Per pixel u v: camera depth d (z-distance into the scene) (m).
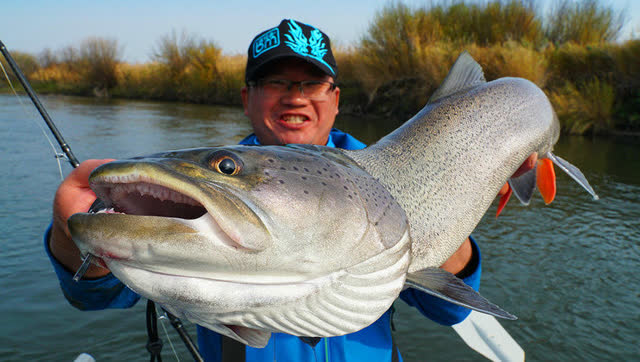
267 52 0.82
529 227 2.39
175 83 11.57
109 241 0.45
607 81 5.45
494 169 0.82
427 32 7.34
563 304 1.62
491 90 0.88
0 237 2.08
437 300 0.80
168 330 1.49
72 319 1.51
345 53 8.26
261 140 0.89
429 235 0.70
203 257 0.47
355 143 0.92
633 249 2.10
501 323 1.52
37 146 4.20
